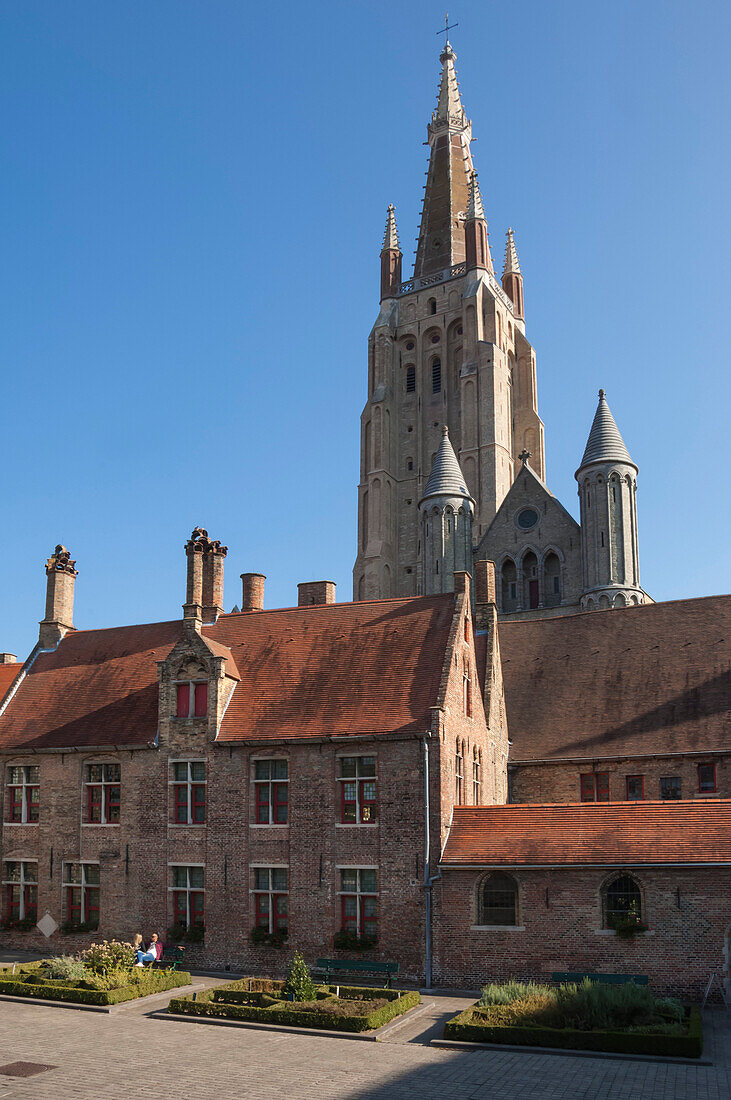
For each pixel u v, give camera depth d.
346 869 36.00
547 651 49.66
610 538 78.69
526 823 34.50
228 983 30.97
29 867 42.09
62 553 50.47
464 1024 25.53
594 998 26.11
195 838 38.72
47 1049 24.48
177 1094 20.56
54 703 45.06
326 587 47.50
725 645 45.25
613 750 42.72
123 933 39.06
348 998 29.92
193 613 41.38
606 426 82.06
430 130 128.88
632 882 31.89
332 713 38.19
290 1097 20.34
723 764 40.38
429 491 87.44
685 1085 21.25
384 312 118.12
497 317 110.25
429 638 39.84
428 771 35.28
